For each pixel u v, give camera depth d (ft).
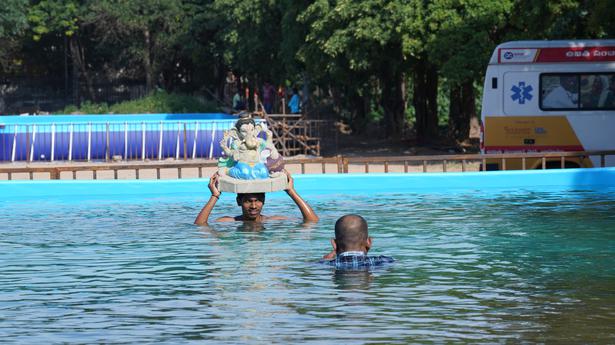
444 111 168.04
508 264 32.07
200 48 193.57
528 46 78.74
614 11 84.17
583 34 95.04
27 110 222.48
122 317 24.34
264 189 44.60
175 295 27.17
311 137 118.83
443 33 104.37
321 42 117.29
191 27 191.52
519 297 26.30
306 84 151.43
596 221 44.34
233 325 23.17
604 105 78.48
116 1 193.67
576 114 78.38
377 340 21.54
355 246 31.68
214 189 45.01
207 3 196.24
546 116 78.64
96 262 33.68
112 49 209.56
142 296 27.14
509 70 79.00
